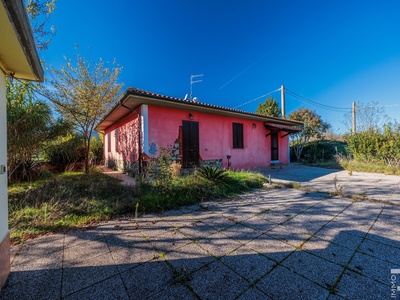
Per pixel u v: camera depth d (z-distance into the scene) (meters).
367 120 12.34
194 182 4.49
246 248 2.14
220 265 1.83
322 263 1.83
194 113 7.55
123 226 2.83
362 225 2.71
